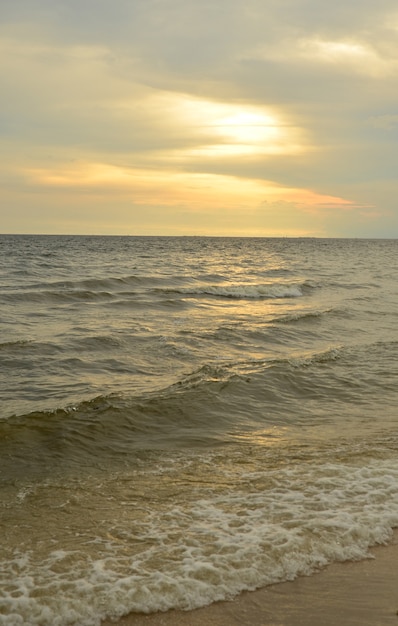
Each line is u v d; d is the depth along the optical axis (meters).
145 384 10.27
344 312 20.09
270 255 74.94
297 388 10.27
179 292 25.36
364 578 4.44
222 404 9.12
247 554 4.67
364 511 5.46
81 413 8.27
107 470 6.52
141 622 3.86
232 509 5.50
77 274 32.91
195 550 4.72
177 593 4.14
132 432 7.80
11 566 4.43
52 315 17.80
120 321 17.14
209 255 69.62
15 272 33.03
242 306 22.16
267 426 8.28
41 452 6.96
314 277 37.28
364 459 6.85
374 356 12.94
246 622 3.89
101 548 4.75
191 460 6.87
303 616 3.96
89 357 12.27
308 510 5.48
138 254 65.69
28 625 3.77
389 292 28.28
